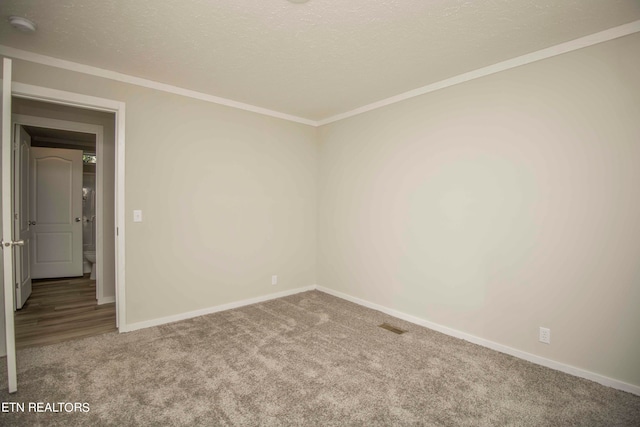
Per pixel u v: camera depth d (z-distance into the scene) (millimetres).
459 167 2760
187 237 3191
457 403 1870
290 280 4062
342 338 2748
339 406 1830
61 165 4688
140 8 1820
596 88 2074
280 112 3869
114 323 3051
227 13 1854
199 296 3281
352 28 2000
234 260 3529
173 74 2777
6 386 1977
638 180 1938
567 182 2195
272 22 1942
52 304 3613
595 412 1796
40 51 2373
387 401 1882
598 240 2078
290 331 2887
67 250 4766
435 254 2945
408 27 1987
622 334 2002
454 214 2801
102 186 3623
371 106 3521
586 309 2131
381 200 3434
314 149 4289
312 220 4285
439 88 2885
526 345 2395
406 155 3180
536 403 1873
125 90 2803
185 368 2219
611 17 1876
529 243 2371
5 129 1808
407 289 3184
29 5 1801
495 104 2529
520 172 2408
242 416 1733
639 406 1845
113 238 3691
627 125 1970
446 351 2520
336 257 4012
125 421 1680
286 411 1781
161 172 3018
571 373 2188
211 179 3338
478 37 2111
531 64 2340
